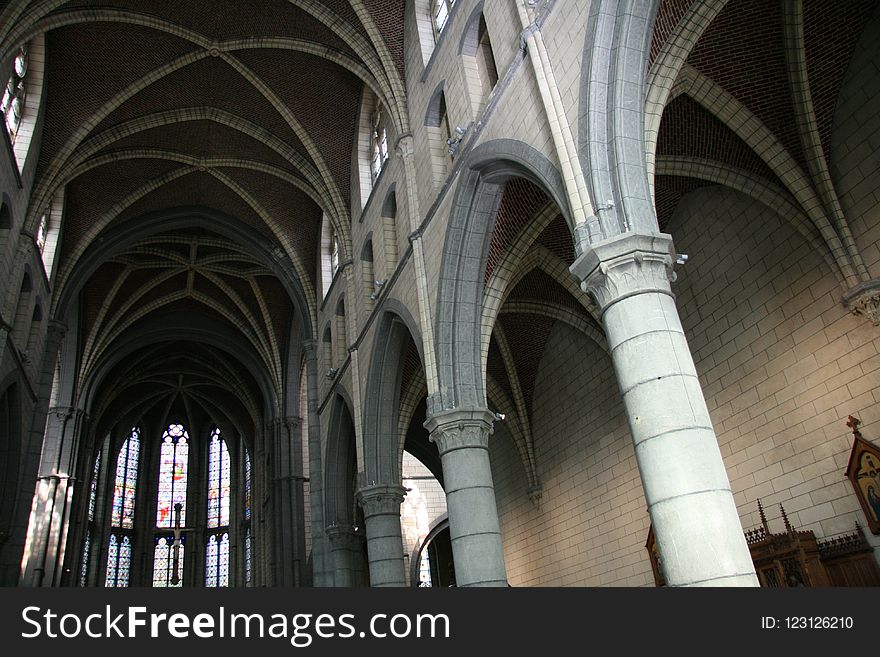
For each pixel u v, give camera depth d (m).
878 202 12.30
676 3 10.62
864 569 11.87
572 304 19.52
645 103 10.18
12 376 20.84
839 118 13.11
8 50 17.50
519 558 22.91
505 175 13.21
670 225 17.00
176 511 47.88
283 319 35.41
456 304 14.12
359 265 22.09
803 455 13.27
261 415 40.88
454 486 12.99
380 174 20.39
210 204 29.12
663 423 7.93
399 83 19.00
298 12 20.61
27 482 23.47
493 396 23.00
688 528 7.46
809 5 12.34
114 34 21.39
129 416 47.34
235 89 23.81
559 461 21.11
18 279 20.78
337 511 23.12
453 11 15.75
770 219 14.35
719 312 15.44
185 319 37.09
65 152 22.64
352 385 20.73
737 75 13.16
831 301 12.97
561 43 10.98
